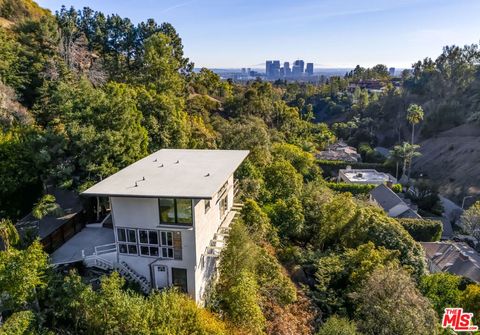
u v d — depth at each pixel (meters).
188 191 15.88
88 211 23.27
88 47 56.78
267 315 18.19
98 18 59.59
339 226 28.28
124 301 13.82
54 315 14.07
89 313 13.84
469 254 39.12
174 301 14.50
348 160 77.00
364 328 18.95
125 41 59.50
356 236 27.91
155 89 45.28
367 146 91.38
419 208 58.16
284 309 19.23
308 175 49.81
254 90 68.94
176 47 65.94
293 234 28.92
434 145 83.75
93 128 22.94
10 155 21.14
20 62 35.91
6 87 30.80
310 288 23.50
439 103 94.19
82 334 13.86
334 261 24.20
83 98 24.28
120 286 14.82
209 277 19.77
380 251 24.52
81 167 22.84
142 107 32.12
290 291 19.97
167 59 52.44
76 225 21.83
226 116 65.00
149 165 21.23
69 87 26.70
